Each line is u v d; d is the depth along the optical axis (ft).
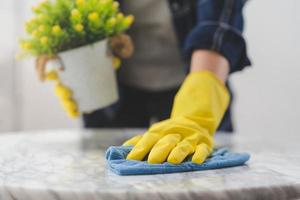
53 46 2.62
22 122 6.07
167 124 2.28
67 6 2.61
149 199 1.67
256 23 5.74
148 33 3.70
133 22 3.67
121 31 2.92
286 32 5.68
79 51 2.63
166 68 3.81
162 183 1.78
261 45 5.78
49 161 2.25
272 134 5.92
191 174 1.94
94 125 3.99
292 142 2.98
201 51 2.77
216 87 2.64
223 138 3.18
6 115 5.93
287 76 5.76
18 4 5.81
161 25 3.66
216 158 2.12
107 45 2.75
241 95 5.93
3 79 5.86
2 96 5.89
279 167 2.10
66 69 2.68
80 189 1.70
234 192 1.71
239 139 3.13
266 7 5.68
